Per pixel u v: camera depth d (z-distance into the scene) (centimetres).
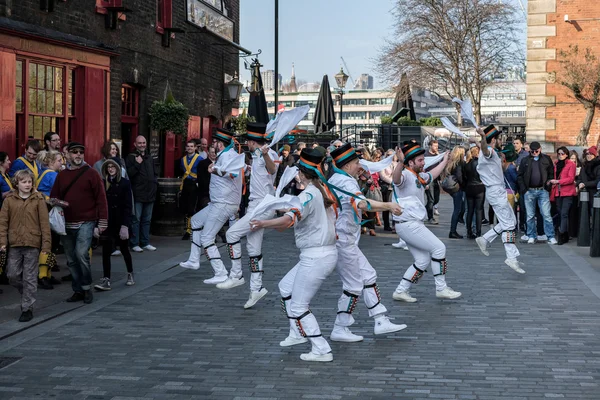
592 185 1443
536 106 2477
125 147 1709
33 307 873
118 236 998
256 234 877
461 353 690
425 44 4300
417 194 895
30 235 807
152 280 1057
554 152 2470
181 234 1561
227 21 2345
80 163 906
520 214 1661
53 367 652
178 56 1938
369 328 786
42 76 1334
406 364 657
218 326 797
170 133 1891
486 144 1082
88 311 866
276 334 764
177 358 679
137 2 1669
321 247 669
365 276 745
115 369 647
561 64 2434
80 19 1431
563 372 631
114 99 1567
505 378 616
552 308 872
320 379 617
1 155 988
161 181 1544
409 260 1234
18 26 1227
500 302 905
